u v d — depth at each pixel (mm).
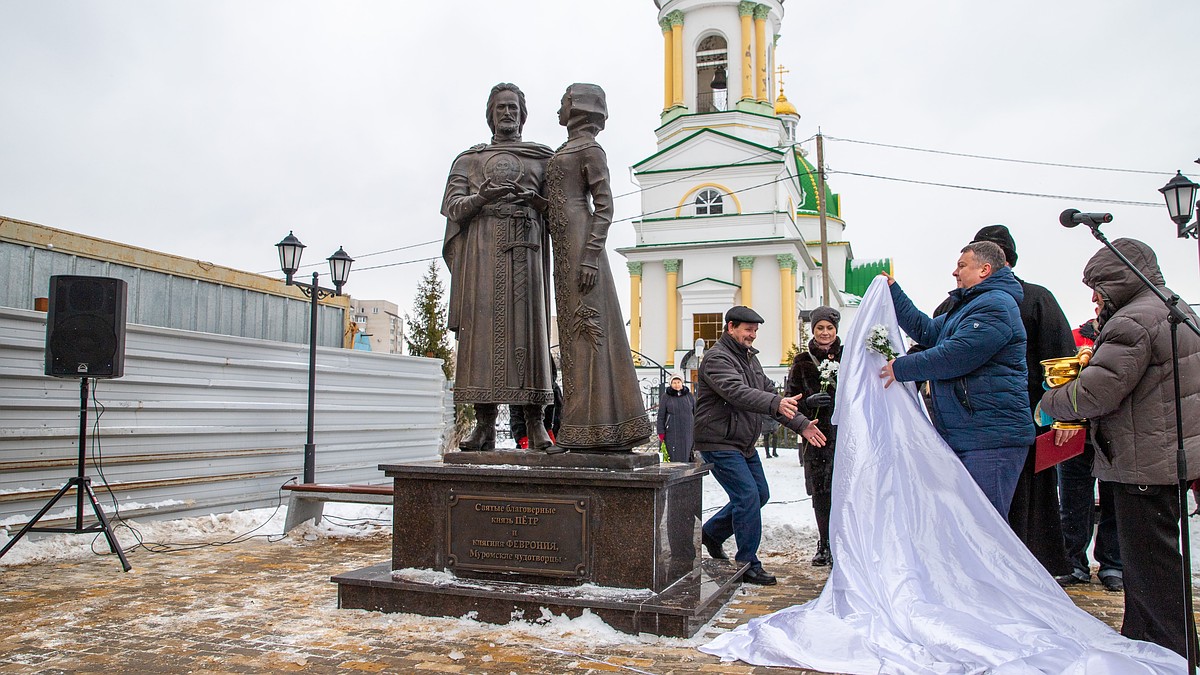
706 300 34094
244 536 8562
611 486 4945
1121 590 5719
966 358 4875
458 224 5816
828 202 46688
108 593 5848
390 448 12578
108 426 8500
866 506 5070
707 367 6246
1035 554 5859
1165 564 3963
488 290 5656
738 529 6219
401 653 4355
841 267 47375
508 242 5672
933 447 5059
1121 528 4102
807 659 4145
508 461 5363
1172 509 3971
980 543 4816
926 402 5934
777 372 33031
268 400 10461
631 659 4242
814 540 7684
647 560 4871
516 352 5602
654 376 33750
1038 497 5844
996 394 4953
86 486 6898
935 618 4453
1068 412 4129
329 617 5078
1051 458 4797
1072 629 4363
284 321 14141
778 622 4582
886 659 4090
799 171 45906
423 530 5359
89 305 6969
